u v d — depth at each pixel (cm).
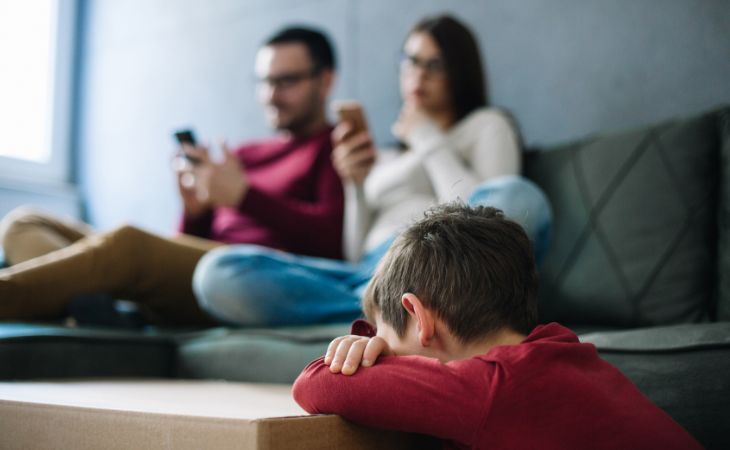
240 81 271
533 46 206
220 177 167
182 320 160
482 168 171
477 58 187
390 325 72
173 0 293
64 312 137
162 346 136
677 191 143
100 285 140
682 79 182
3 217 273
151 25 298
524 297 71
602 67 194
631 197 148
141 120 296
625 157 154
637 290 140
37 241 149
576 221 155
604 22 195
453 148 173
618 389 64
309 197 195
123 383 112
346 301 137
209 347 131
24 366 112
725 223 133
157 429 63
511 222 75
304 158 199
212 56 280
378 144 233
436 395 61
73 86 314
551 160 169
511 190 129
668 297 137
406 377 63
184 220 197
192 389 103
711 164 142
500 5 213
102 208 302
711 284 134
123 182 298
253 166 209
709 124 145
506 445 59
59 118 307
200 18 285
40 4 305
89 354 122
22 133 296
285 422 59
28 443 73
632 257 144
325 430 63
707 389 80
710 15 179
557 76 201
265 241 180
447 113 190
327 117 245
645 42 188
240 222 188
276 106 209
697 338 83
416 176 182
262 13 268
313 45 212
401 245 73
